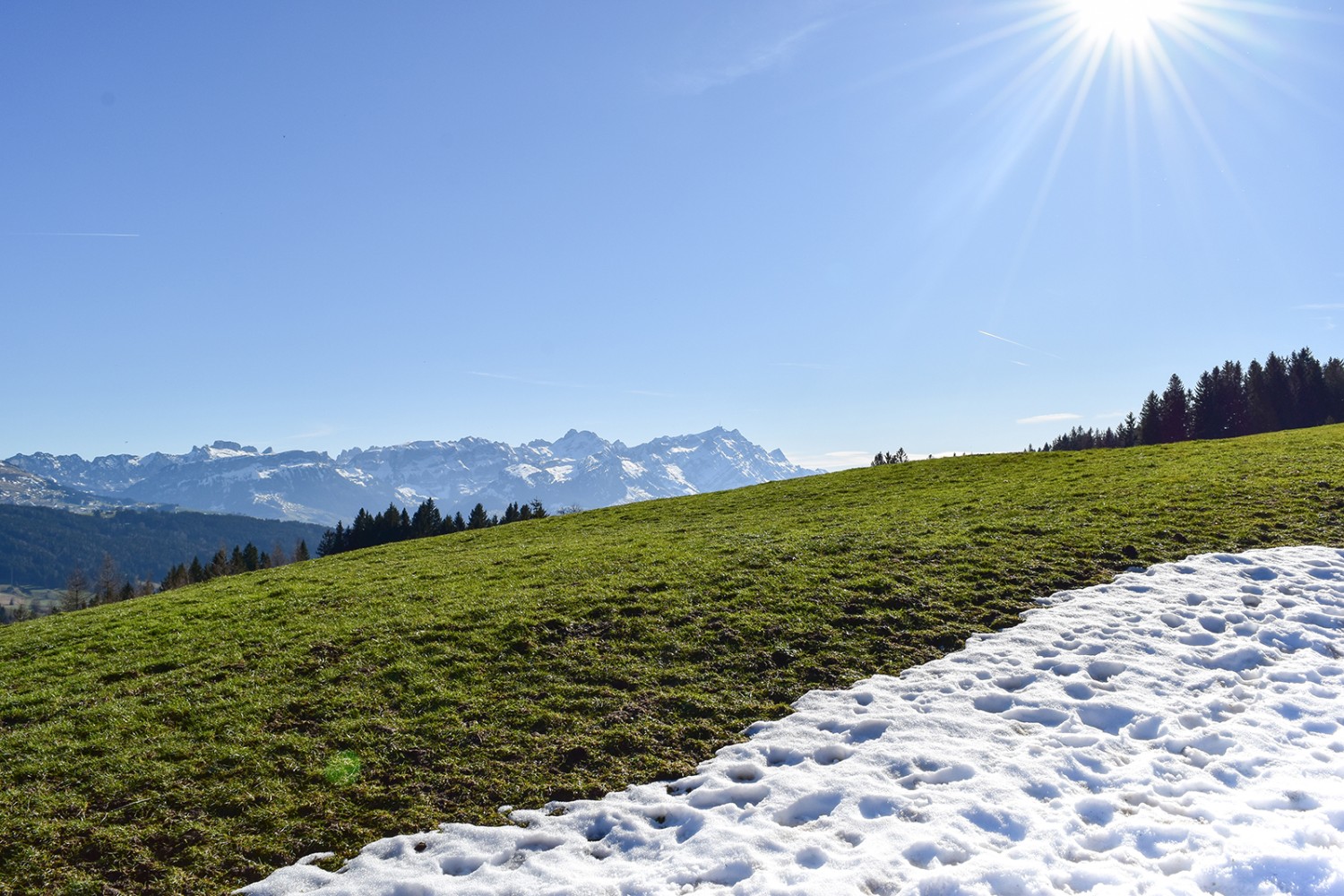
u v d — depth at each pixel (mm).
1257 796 10211
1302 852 8570
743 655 16656
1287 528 23594
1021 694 14062
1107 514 26812
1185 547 22328
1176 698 13586
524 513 176250
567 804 11445
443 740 13469
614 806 11211
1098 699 13602
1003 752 11977
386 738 13578
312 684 16359
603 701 14750
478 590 23875
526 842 10461
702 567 23953
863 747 12453
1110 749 11953
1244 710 13094
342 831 11016
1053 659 15477
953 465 49938
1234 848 8820
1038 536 24656
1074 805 10367
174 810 11664
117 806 11812
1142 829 9570
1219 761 11391
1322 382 144125
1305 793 10141
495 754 12945
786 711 14188
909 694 14383
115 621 24969
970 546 23875
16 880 10102
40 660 20781
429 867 9992
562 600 21125
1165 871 8781
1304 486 28125
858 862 9281
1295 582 19156
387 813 11414
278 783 12273
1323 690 13539
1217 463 35781
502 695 15195
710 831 10281
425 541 44938
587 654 17078
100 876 10164
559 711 14406
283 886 9750
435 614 20953
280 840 10883
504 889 9297
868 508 35719
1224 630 16688
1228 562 20891
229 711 15125
